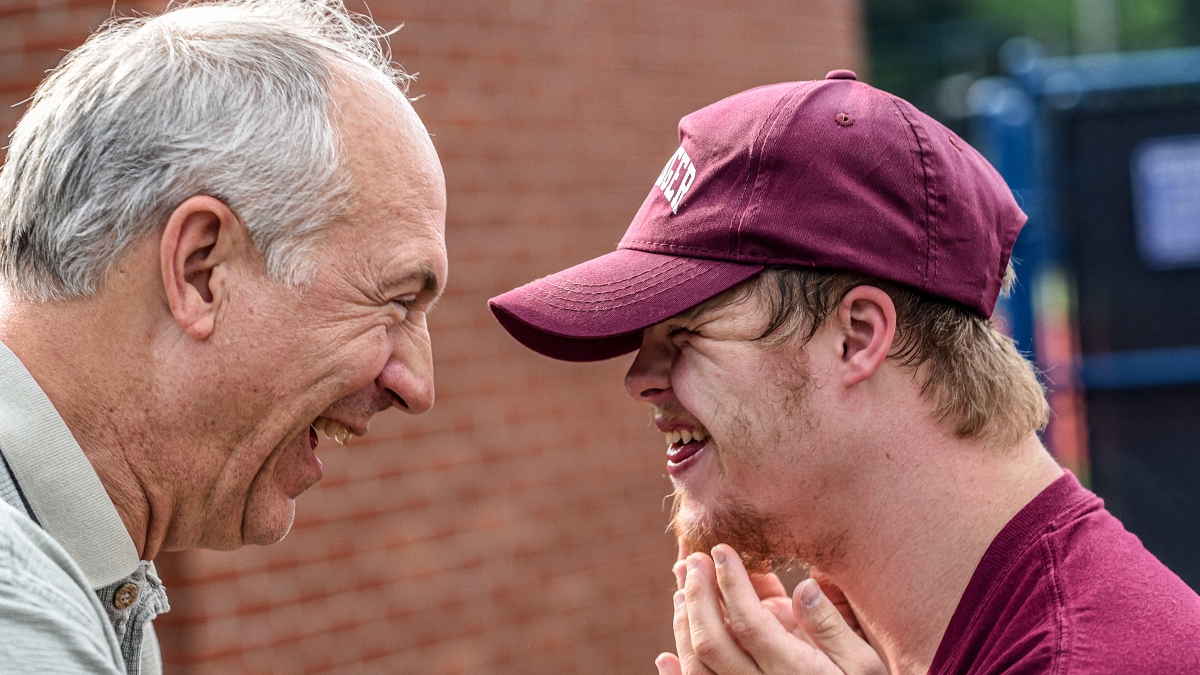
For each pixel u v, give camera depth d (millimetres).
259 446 1400
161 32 1374
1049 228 4742
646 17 4629
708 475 1575
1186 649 1268
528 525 4078
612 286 1517
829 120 1467
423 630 3676
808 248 1445
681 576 1601
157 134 1309
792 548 1553
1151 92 4680
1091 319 4738
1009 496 1478
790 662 1450
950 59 18969
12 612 1123
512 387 4051
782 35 5270
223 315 1347
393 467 3631
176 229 1303
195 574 3064
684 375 1535
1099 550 1376
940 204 1464
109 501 1320
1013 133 4789
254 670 3176
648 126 4609
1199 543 4707
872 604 1541
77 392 1317
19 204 1324
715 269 1484
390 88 1460
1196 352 4656
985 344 1519
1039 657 1313
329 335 1392
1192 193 4637
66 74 1379
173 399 1340
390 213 1416
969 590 1425
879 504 1499
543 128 4180
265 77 1355
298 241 1360
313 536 3377
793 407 1478
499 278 4004
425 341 1532
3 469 1259
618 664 4387
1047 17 25141
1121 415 4766
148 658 1611
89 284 1305
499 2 4031
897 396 1486
